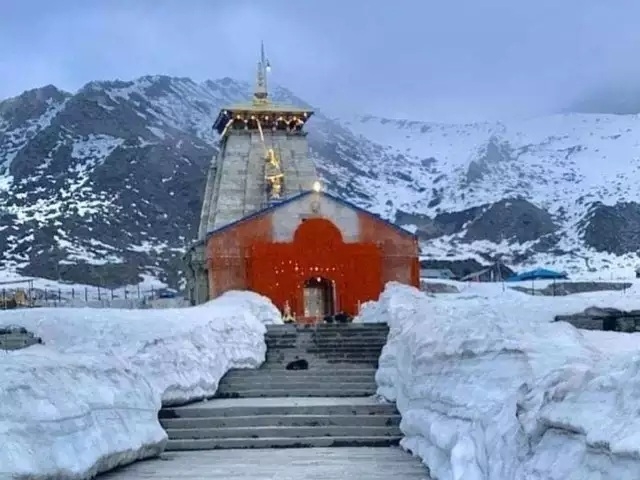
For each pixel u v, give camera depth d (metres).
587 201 176.12
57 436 12.04
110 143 161.62
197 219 137.88
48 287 83.44
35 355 14.16
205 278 46.56
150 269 115.94
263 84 56.41
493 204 164.50
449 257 114.69
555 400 8.83
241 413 18.84
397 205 187.38
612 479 6.89
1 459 10.56
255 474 13.97
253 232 45.59
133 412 15.48
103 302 61.53
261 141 54.25
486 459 10.04
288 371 25.25
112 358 16.39
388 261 46.19
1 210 138.88
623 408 7.41
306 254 45.44
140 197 141.12
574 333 13.65
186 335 22.09
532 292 60.72
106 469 13.84
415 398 16.19
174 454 16.39
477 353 13.30
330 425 18.22
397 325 23.77
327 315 44.38
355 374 24.70
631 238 150.75
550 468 8.10
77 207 136.12
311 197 46.16
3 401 11.47
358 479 13.34
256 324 29.27
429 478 13.17
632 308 27.83
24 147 168.62
